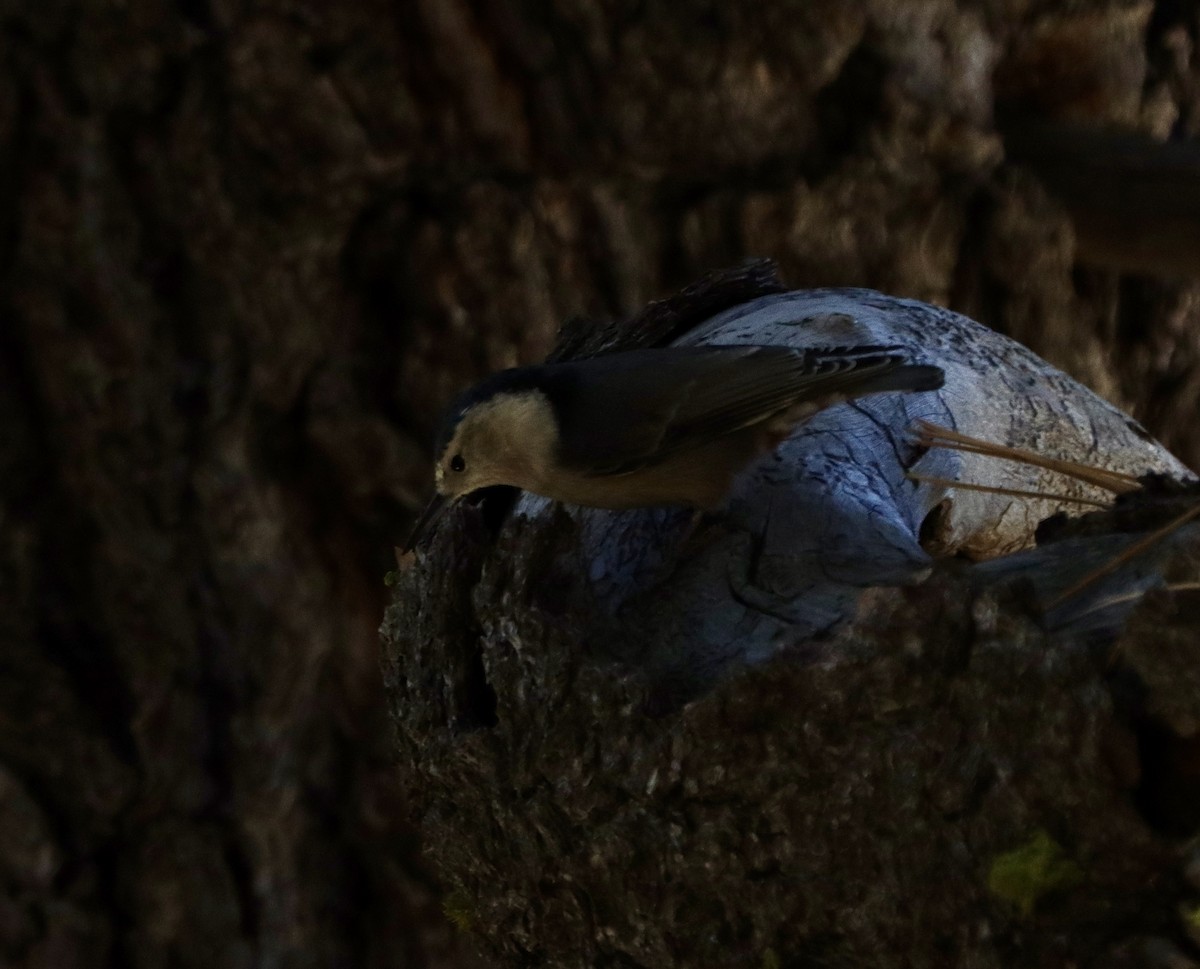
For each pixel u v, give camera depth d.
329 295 10.45
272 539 10.58
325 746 11.15
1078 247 11.70
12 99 9.73
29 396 10.18
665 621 4.39
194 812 10.80
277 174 10.09
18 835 10.47
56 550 10.36
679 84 10.59
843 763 3.77
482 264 10.49
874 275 11.39
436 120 10.28
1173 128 12.70
